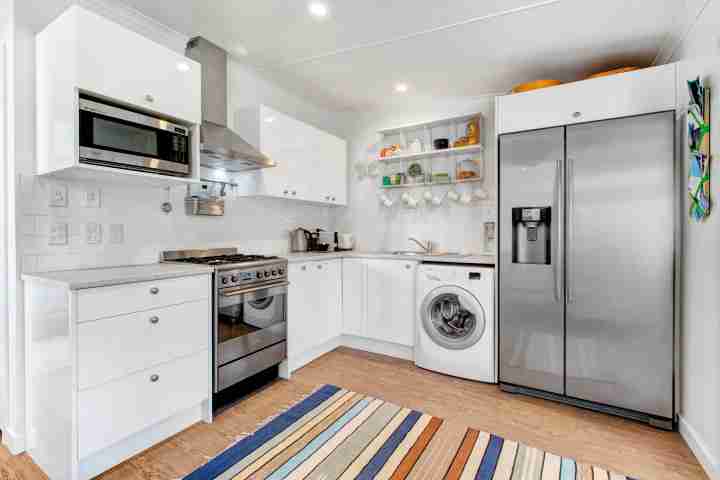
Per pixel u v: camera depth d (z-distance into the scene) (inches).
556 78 119.1
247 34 95.0
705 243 68.7
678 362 80.7
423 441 74.7
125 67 69.9
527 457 69.6
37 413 67.5
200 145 86.1
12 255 69.2
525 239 98.8
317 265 122.0
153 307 69.9
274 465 66.5
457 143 133.6
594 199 87.9
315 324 120.8
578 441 75.6
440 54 104.4
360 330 131.1
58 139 65.7
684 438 76.4
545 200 93.7
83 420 59.3
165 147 78.2
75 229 77.1
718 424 62.3
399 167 151.6
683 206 80.7
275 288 102.5
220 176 112.2
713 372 64.7
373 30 92.2
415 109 148.5
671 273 80.5
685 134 79.7
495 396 97.0
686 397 76.9
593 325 88.4
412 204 144.3
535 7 81.0
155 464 66.8
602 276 87.3
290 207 141.8
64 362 59.2
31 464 67.5
